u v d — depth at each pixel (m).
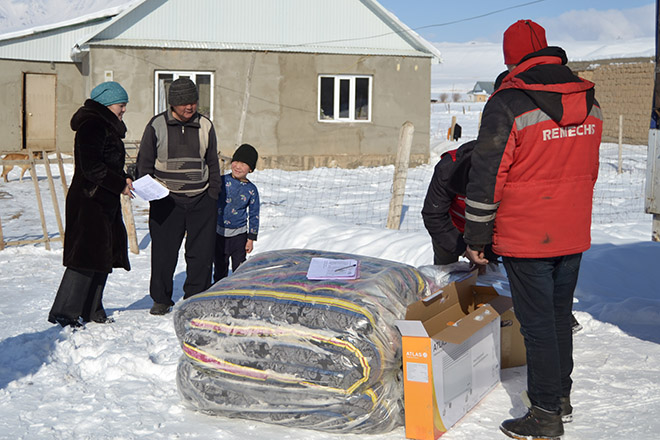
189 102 4.97
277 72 18.02
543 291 2.88
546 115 2.75
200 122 5.10
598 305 4.79
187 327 3.21
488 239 2.89
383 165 18.86
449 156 3.49
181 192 5.06
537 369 2.89
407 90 18.81
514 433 2.90
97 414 3.21
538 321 2.89
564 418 3.04
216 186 5.19
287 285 3.20
